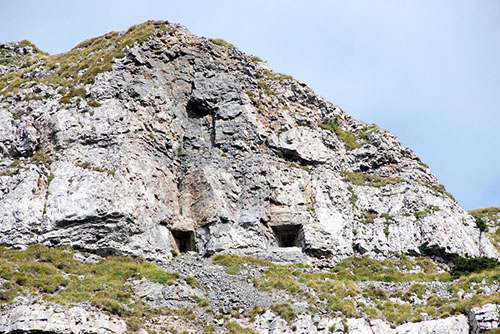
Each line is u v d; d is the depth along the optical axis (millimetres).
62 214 59875
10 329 43281
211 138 76125
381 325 52312
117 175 63906
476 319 50719
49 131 67812
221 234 66438
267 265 63906
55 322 44375
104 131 67562
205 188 69812
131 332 46750
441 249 70938
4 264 52250
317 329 51188
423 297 58625
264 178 71938
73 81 75188
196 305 52812
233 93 79125
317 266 67250
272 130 79312
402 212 75812
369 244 71750
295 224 70312
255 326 51031
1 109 71625
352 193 78125
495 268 64812
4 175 63812
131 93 73250
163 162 70688
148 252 61375
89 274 54875
